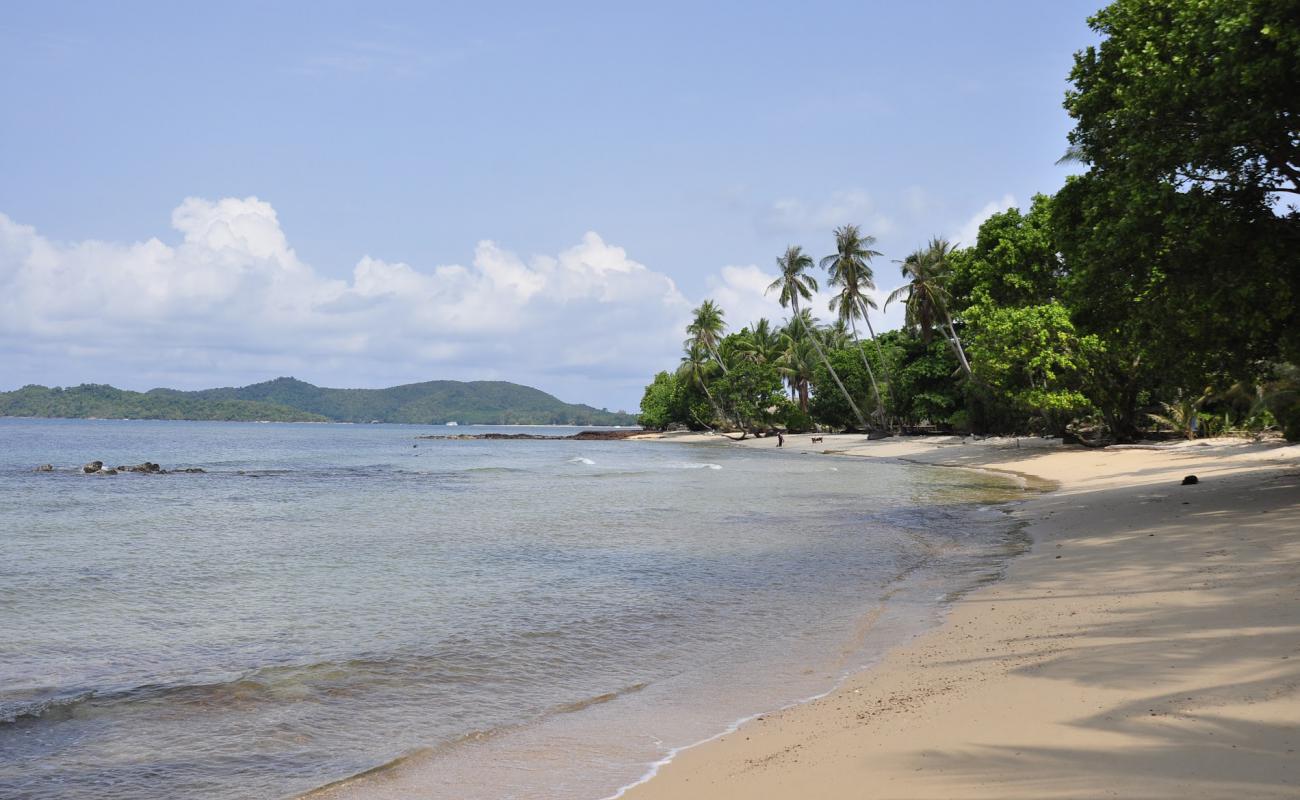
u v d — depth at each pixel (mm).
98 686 8594
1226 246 17078
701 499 30516
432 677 8812
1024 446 54969
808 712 7180
